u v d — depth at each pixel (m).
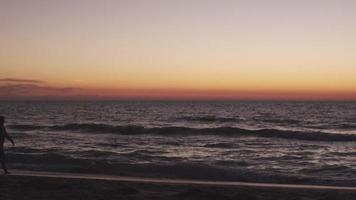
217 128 37.91
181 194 10.59
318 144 29.92
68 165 18.52
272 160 20.97
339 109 114.38
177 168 17.31
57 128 43.53
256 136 35.88
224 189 11.87
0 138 14.55
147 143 29.84
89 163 18.80
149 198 10.14
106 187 11.69
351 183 14.72
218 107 143.75
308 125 51.69
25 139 32.22
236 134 36.94
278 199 10.50
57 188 11.30
